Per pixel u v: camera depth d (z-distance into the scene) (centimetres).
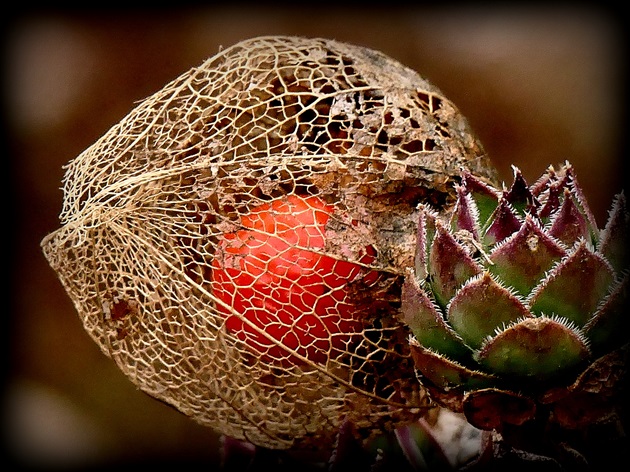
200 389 13
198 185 12
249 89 13
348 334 12
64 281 13
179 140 13
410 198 12
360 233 12
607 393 11
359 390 12
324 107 13
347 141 12
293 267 12
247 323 12
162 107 13
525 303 11
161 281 12
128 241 12
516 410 11
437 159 13
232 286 12
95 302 13
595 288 11
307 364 12
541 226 11
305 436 13
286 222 12
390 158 12
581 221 11
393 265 12
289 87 13
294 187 12
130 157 13
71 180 13
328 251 12
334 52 13
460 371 11
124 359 13
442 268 11
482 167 13
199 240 12
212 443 18
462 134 13
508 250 11
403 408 13
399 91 13
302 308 12
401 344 12
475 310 11
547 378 11
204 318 12
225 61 13
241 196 13
